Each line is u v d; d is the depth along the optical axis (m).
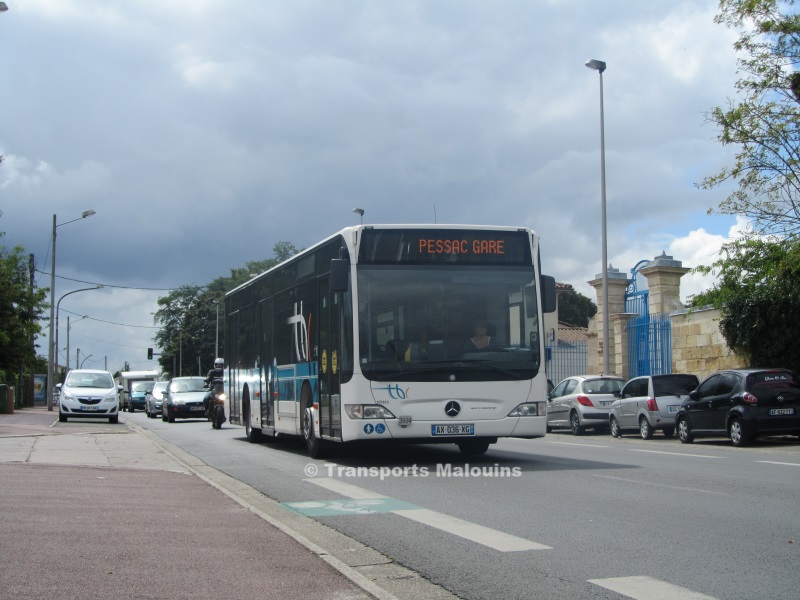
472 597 6.17
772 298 23.73
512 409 14.55
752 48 20.09
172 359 117.00
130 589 6.04
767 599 5.92
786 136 19.98
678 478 12.88
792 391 20.09
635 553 7.44
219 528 8.58
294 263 18.06
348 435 14.27
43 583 6.12
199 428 31.27
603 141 30.11
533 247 15.21
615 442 22.97
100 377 35.91
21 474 13.12
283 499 11.26
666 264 29.73
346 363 14.42
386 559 7.46
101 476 13.20
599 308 32.59
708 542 7.88
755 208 20.84
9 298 43.28
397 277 14.60
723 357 26.38
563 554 7.45
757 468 14.41
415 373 14.31
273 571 6.67
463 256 14.89
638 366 30.27
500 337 14.72
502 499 10.73
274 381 19.56
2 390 41.59
